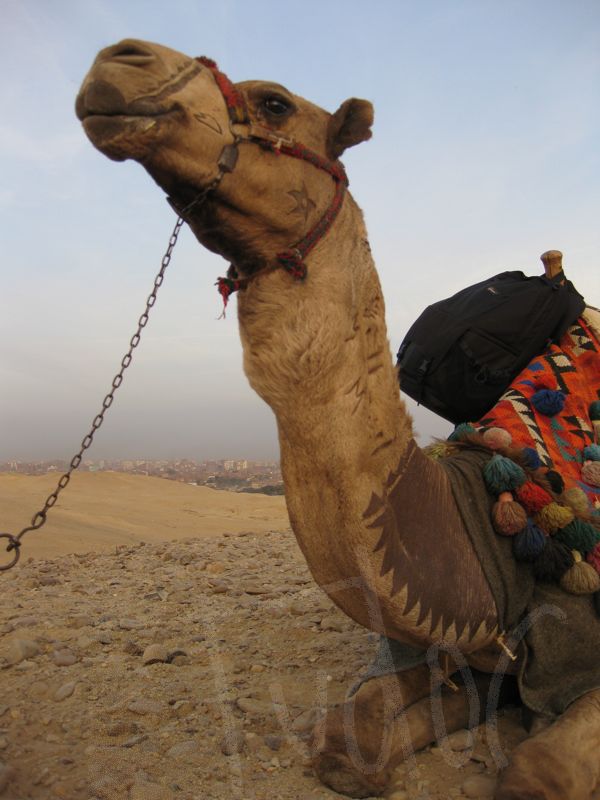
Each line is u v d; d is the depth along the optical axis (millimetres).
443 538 3385
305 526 3225
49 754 3693
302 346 3098
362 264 3352
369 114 3326
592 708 3375
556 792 3014
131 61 2832
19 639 5199
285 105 3217
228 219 3148
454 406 4945
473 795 3352
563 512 3637
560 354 4590
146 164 2975
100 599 6797
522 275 5285
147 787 3332
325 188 3283
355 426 3143
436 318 4930
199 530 12641
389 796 3369
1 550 9148
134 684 4609
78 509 13422
